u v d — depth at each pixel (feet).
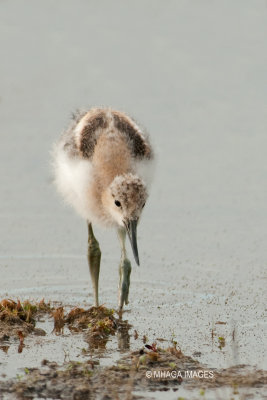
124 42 68.03
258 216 44.62
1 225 43.65
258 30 70.03
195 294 35.35
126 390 24.97
